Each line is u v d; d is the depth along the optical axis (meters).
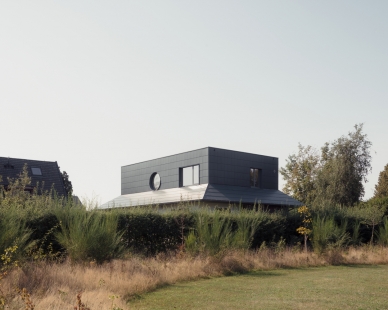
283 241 20.55
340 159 42.25
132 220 16.89
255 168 35.91
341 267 17.36
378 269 16.64
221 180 33.31
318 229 19.34
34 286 9.71
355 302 9.64
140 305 9.30
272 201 33.16
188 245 15.77
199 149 33.62
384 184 56.31
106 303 8.71
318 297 10.27
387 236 23.42
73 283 10.41
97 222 13.72
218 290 11.29
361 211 25.92
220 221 17.09
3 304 7.20
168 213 18.14
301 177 48.22
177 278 13.02
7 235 11.13
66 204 14.94
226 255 15.57
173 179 35.84
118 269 12.41
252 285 12.19
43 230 14.39
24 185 18.55
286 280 13.24
